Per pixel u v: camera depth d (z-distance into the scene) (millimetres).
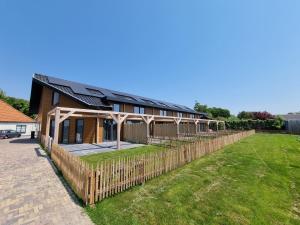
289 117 44969
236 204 4238
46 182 5801
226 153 11164
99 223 3410
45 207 4086
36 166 7848
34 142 18266
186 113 34219
